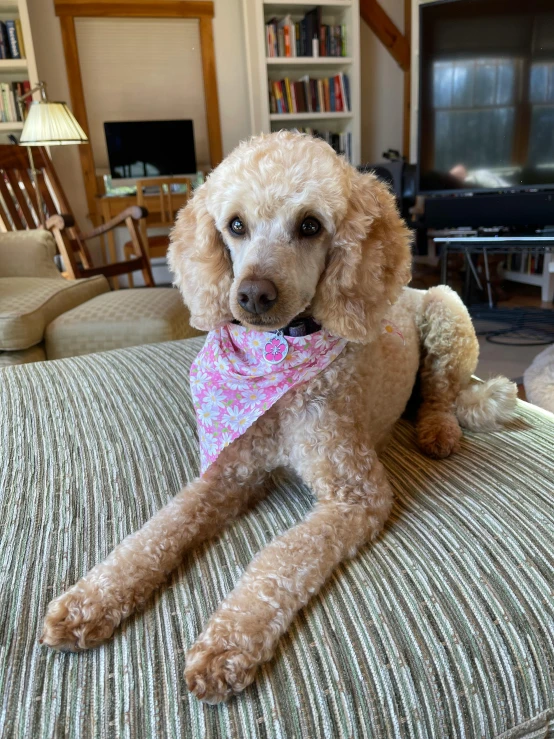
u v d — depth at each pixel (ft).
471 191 10.48
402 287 3.41
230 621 2.36
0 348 7.10
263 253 2.97
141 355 5.51
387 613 2.47
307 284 3.11
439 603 2.50
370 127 19.62
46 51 15.83
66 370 5.13
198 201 3.48
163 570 2.76
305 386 3.24
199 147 18.02
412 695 2.19
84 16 15.83
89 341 7.41
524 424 4.32
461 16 9.68
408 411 4.84
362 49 18.74
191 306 3.56
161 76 17.03
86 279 9.32
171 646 2.38
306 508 3.30
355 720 2.12
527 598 2.53
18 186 11.57
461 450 3.92
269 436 3.33
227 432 3.22
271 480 3.65
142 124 16.30
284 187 3.00
